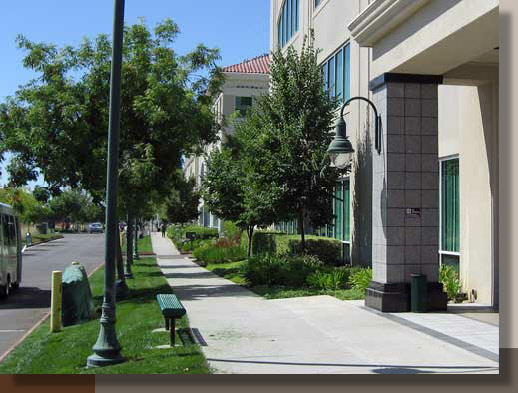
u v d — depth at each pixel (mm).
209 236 45875
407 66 11727
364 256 18062
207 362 7895
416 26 10898
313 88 18719
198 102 17875
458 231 14250
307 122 18312
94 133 16594
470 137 13438
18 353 9836
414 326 10406
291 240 20234
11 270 18938
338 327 10508
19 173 16828
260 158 18641
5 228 18250
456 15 9453
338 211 21266
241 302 14352
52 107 16125
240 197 25109
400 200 12117
